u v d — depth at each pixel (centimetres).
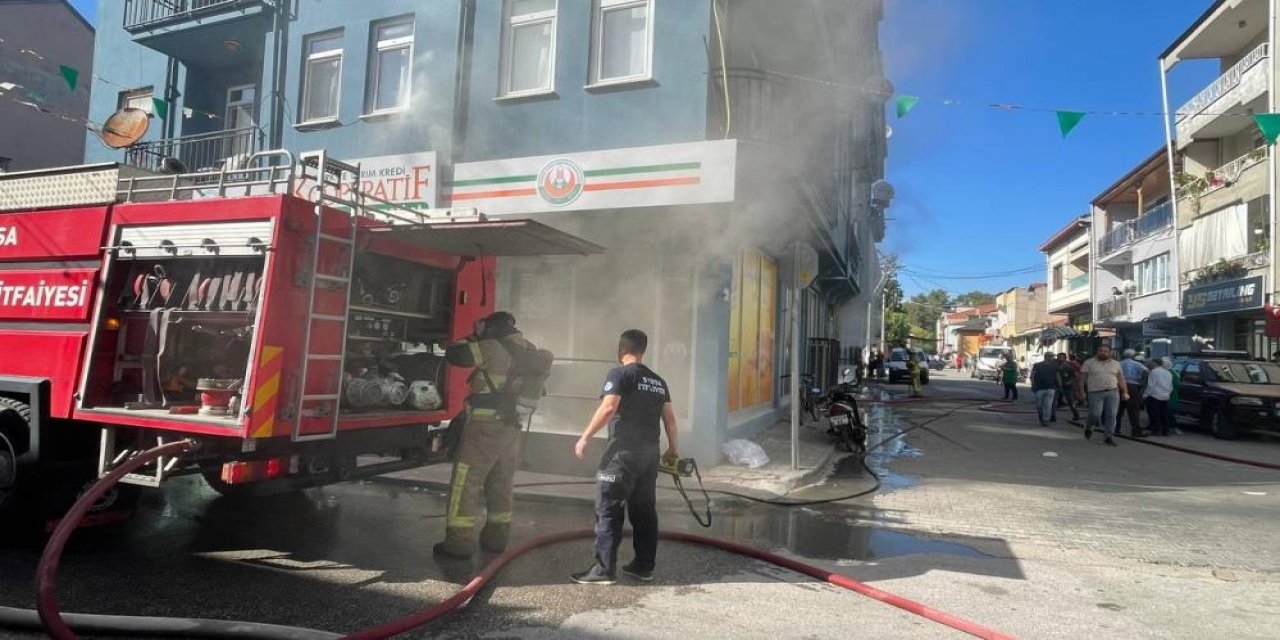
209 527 581
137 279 512
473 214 564
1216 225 2194
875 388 2867
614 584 469
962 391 2873
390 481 774
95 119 1311
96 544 522
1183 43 2312
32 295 531
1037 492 812
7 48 1719
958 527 648
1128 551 580
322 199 474
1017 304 6184
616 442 466
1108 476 935
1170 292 2497
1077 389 1595
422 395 570
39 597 355
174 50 1212
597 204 853
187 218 485
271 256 451
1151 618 437
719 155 802
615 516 468
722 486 774
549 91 927
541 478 801
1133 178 2872
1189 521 686
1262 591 490
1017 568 532
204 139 1170
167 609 405
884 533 625
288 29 1107
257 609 410
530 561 514
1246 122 2222
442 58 984
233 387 460
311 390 471
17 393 513
